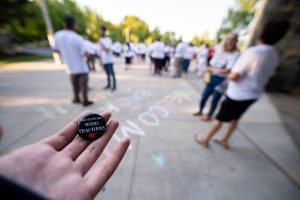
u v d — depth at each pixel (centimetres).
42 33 2228
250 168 186
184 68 838
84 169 87
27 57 1357
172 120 295
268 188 161
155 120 292
